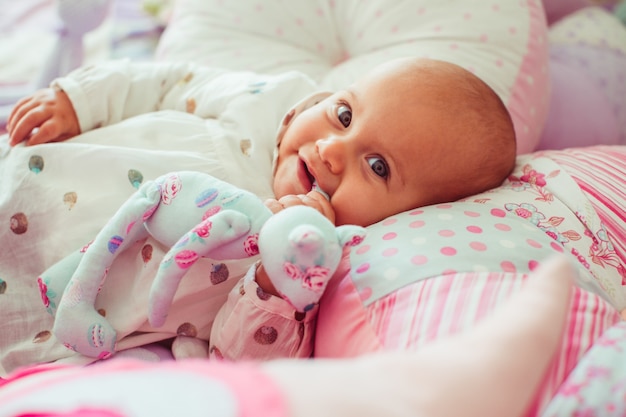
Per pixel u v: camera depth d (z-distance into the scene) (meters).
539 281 0.49
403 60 0.88
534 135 1.19
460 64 1.13
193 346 0.81
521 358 0.45
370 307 0.67
